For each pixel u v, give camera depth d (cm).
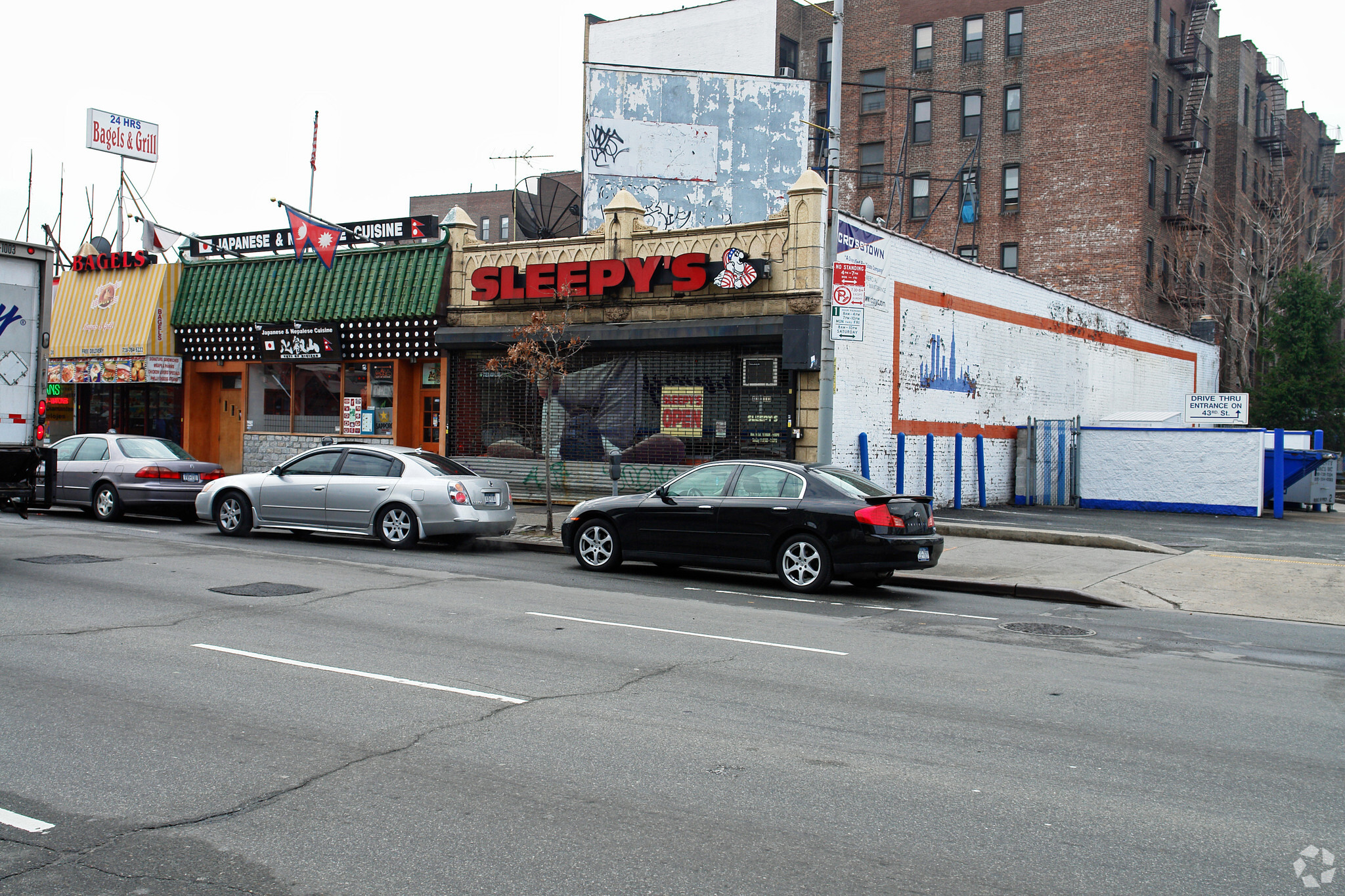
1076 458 2577
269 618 926
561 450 2083
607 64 2512
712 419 1934
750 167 2472
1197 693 754
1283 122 5366
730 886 404
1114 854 447
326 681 703
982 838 461
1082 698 729
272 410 2538
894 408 2061
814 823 473
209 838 438
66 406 2836
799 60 4800
